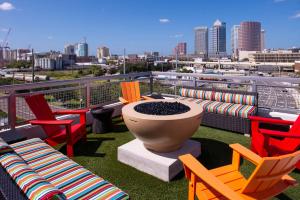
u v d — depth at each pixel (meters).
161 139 2.91
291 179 1.97
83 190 1.81
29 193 1.27
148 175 2.96
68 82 4.73
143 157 3.03
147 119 2.79
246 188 1.77
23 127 3.99
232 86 5.45
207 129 4.74
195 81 6.04
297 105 4.63
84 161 3.36
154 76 6.91
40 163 2.27
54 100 4.50
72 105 4.85
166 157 3.01
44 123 3.31
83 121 4.01
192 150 3.27
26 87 4.05
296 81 4.57
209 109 4.68
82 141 4.11
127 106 3.47
